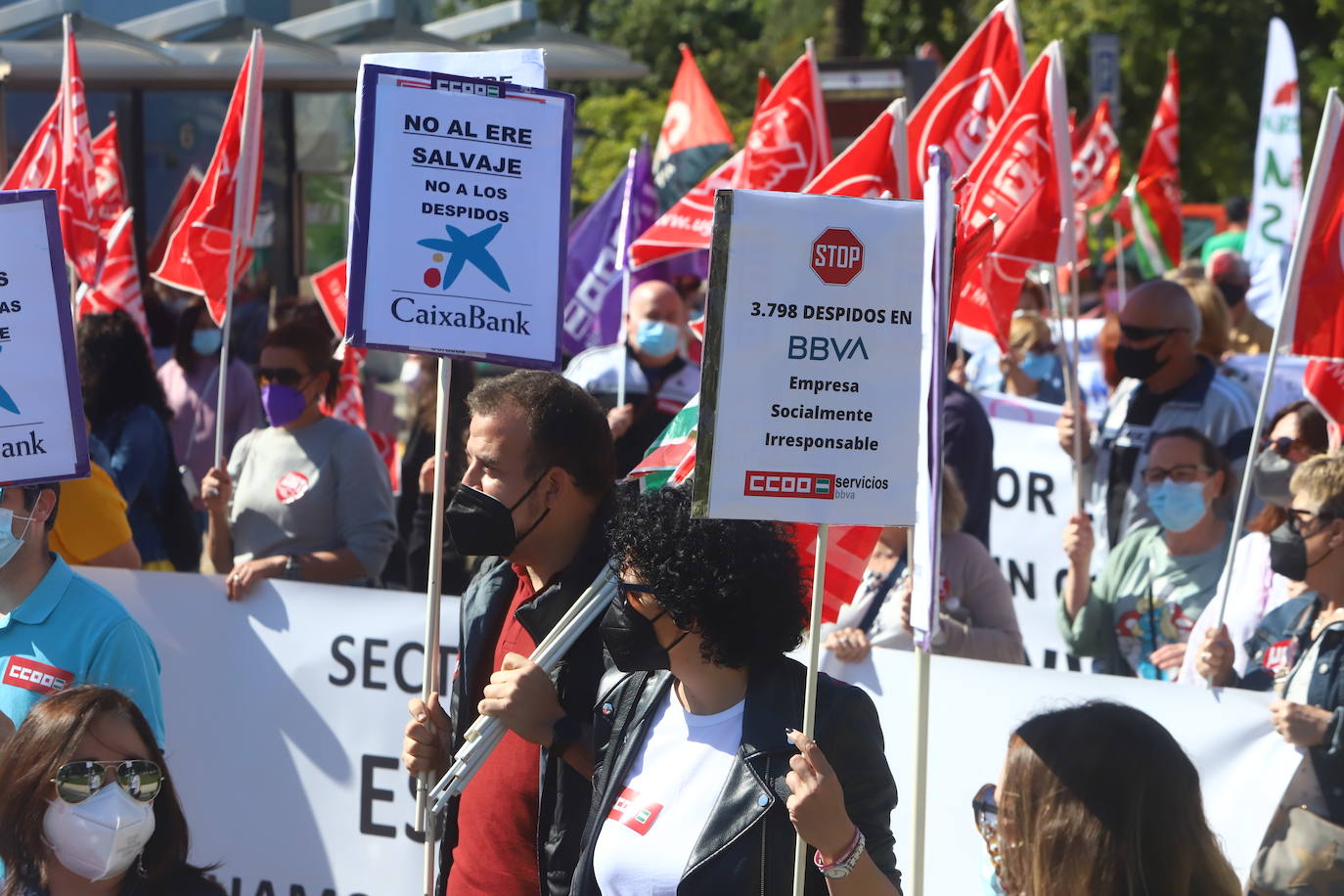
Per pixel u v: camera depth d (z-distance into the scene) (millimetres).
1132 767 3434
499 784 3883
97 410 6746
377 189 3842
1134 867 3400
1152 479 5746
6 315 3900
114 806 3381
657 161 9930
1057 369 10219
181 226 7309
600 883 3236
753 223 3148
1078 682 4430
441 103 3881
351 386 8836
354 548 6281
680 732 3266
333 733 5434
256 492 6367
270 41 12250
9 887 3441
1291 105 11656
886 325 3203
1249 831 4266
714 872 3082
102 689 3496
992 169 6586
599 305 10453
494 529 3809
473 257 3910
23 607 4129
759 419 3158
